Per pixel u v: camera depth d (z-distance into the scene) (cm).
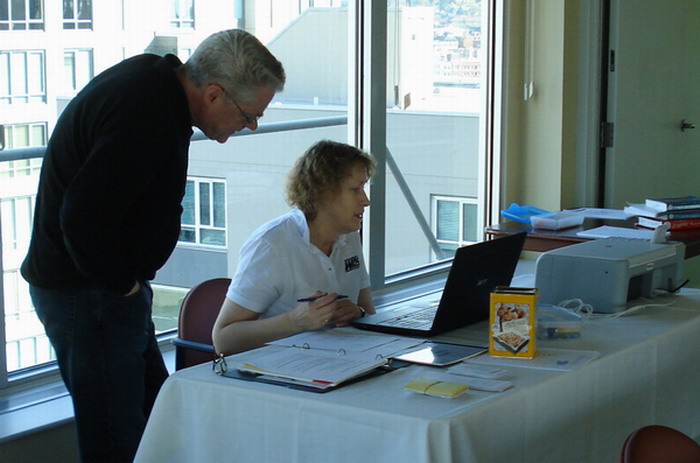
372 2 367
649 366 209
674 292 260
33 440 243
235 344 222
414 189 496
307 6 590
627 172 468
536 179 451
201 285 257
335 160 233
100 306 201
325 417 162
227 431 175
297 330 216
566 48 437
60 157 196
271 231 235
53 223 197
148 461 183
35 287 203
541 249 335
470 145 468
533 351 191
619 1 445
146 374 239
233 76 200
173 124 195
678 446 150
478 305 225
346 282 250
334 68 597
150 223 203
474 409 156
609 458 199
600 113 455
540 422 173
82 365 203
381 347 199
